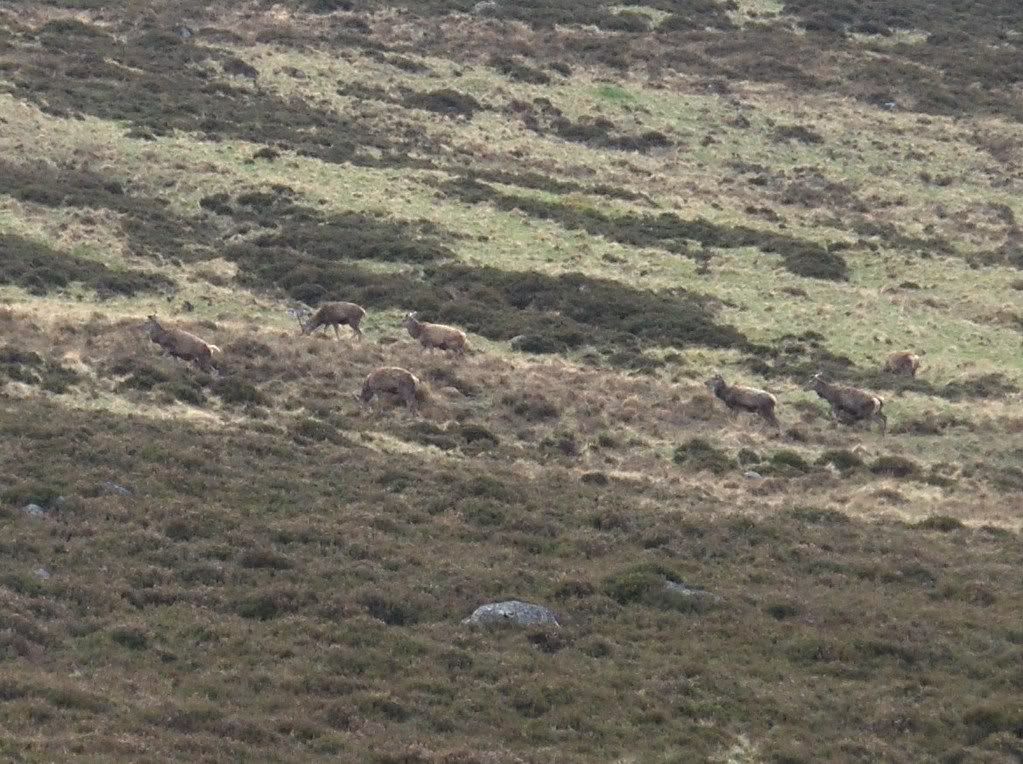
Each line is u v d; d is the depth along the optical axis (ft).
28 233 531.91
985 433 420.36
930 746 217.15
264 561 260.42
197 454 321.73
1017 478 387.75
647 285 553.23
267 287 518.37
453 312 499.92
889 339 512.22
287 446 344.28
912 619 267.18
